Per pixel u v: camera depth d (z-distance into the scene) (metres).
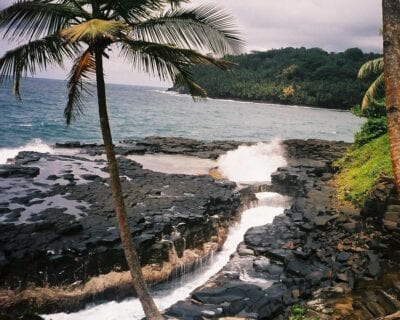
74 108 8.81
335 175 23.11
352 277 10.52
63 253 11.01
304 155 32.06
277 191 22.12
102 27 5.19
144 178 20.06
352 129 80.88
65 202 14.90
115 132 49.56
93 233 12.17
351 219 14.55
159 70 7.06
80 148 29.77
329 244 13.17
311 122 89.81
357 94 129.50
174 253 13.01
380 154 19.70
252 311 9.65
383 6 5.80
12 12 6.21
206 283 11.30
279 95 148.00
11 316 9.91
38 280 10.60
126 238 7.78
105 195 16.02
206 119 78.56
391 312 8.04
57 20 6.61
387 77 5.62
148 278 12.04
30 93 113.12
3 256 10.36
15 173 18.48
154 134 51.38
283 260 12.49
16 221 12.53
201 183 19.77
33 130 43.88
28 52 6.55
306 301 9.69
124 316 10.66
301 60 167.75
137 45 6.66
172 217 14.07
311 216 15.55
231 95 160.62
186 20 6.86
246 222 18.19
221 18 6.76
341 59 161.12
